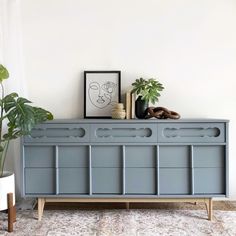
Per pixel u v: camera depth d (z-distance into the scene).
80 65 2.66
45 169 2.25
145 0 2.63
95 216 2.33
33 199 2.61
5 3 2.59
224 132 2.20
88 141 2.22
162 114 2.38
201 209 2.48
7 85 2.59
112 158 2.24
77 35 2.65
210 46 2.64
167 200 2.26
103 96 2.64
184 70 2.64
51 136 2.23
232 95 2.65
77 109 2.68
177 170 2.24
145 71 2.65
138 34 2.64
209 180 2.23
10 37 2.60
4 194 2.08
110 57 2.65
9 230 2.05
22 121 1.94
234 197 2.68
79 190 2.26
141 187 2.24
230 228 2.09
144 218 2.28
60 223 2.20
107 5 2.64
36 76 2.66
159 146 2.23
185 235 1.98
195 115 2.66
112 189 2.25
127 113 2.45
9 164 2.60
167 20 2.64
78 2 2.64
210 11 2.63
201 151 2.23
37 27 2.64
